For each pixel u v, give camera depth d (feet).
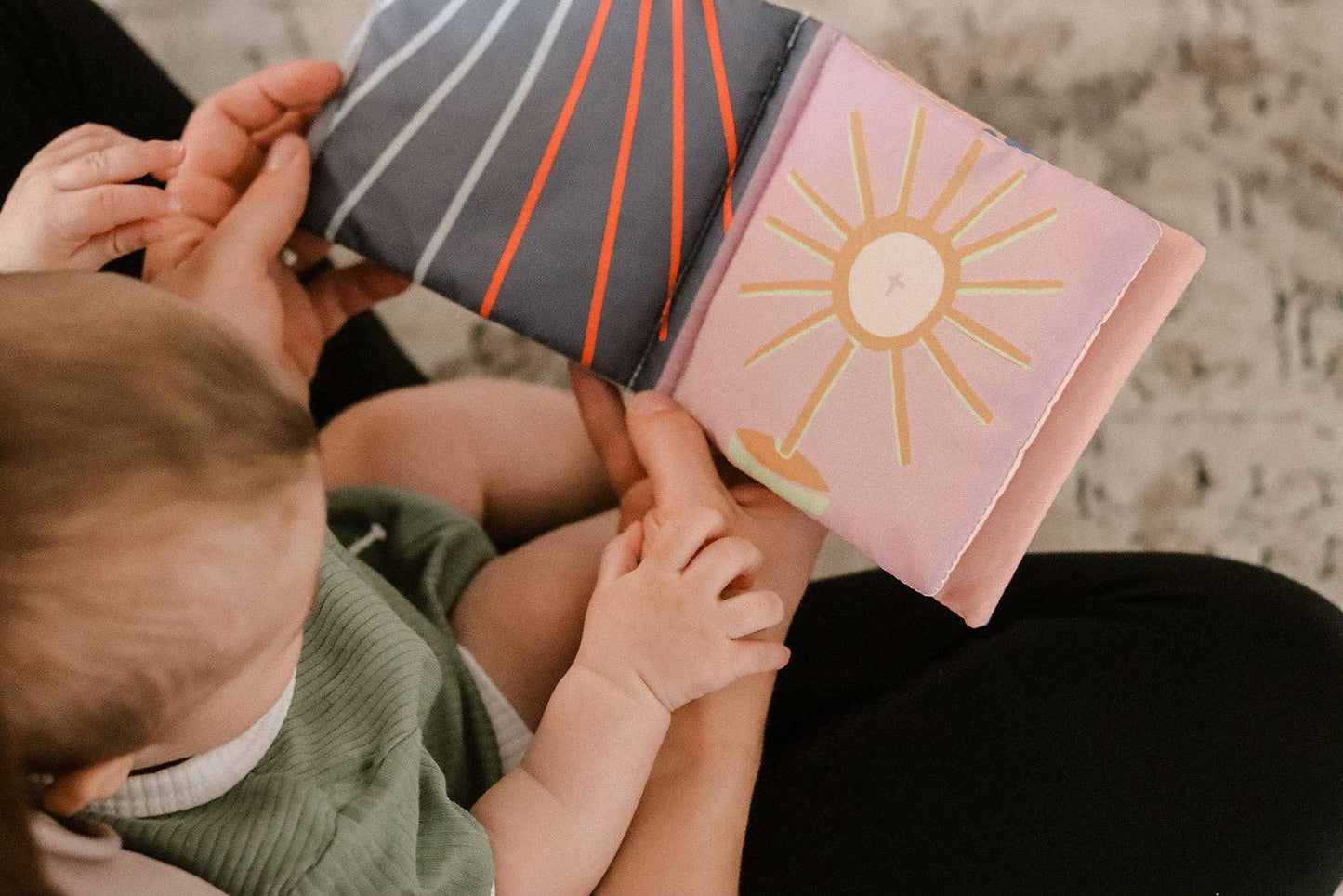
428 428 2.43
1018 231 1.66
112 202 1.74
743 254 1.84
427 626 1.90
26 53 2.16
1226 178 3.35
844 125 1.77
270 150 1.97
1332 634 1.89
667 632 1.67
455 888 1.46
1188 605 1.95
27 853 0.96
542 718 1.79
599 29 1.84
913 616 2.17
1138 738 1.82
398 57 1.90
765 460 1.83
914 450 1.72
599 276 1.91
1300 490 3.22
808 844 1.84
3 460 0.99
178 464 1.07
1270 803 1.75
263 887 1.37
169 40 3.49
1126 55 3.42
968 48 3.43
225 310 1.84
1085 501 3.26
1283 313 3.29
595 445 2.27
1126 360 1.68
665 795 1.75
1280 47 3.41
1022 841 1.76
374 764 1.54
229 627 1.16
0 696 1.02
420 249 1.91
